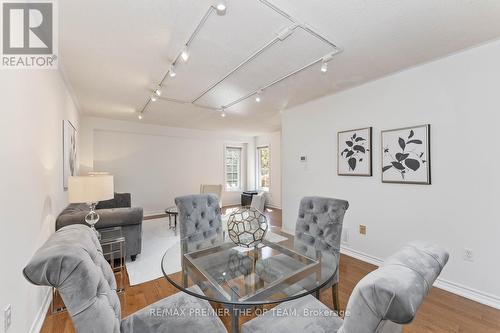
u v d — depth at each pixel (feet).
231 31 6.22
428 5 5.22
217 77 9.27
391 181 8.93
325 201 6.80
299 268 5.54
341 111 10.82
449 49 7.14
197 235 7.59
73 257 2.76
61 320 6.06
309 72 8.77
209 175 22.99
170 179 20.62
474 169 7.04
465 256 7.19
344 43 6.80
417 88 8.26
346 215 10.56
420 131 8.13
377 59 7.78
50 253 2.72
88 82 9.92
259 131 22.90
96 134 17.35
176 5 5.25
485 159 6.84
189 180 21.70
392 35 6.40
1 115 4.11
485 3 5.13
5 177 4.20
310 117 12.39
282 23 5.88
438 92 7.76
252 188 25.68
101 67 8.46
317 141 11.99
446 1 5.08
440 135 7.72
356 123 10.19
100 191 7.66
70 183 7.38
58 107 8.45
